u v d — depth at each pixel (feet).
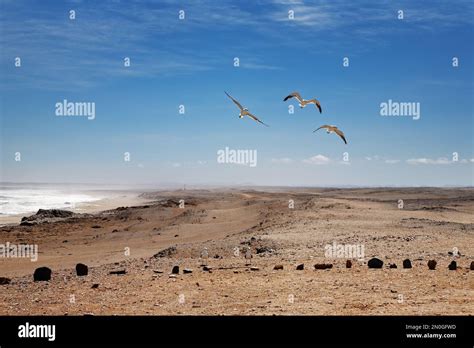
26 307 50.98
